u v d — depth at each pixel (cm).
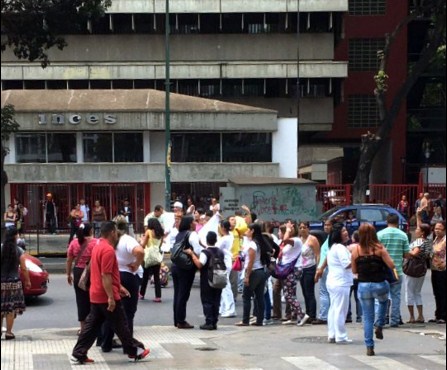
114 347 859
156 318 1159
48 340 937
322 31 4216
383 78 2622
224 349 873
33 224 3178
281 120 3347
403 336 975
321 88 4238
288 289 1122
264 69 4119
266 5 4116
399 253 1065
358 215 2077
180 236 1047
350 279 926
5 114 1783
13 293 919
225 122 3297
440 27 2452
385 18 4425
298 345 905
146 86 4209
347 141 4744
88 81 4184
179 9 4116
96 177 3238
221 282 1012
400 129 4288
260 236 1093
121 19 4206
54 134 3234
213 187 3341
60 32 1969
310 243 1118
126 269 831
